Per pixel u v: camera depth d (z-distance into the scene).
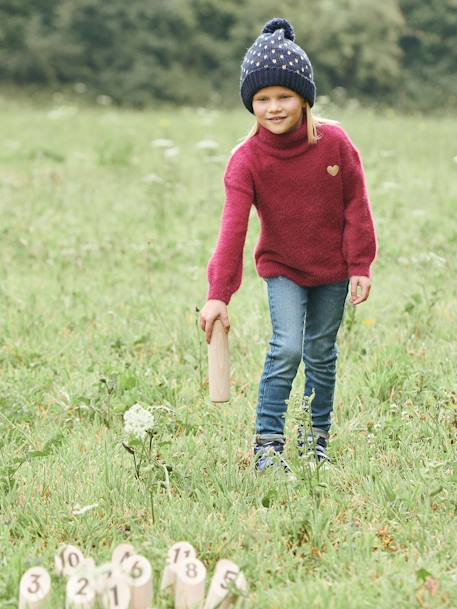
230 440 7.41
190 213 17.28
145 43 62.06
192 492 6.61
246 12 63.62
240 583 5.08
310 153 6.73
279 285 7.03
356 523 6.15
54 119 37.97
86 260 13.71
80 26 61.53
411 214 16.70
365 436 7.55
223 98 61.53
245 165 6.78
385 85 64.94
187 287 12.27
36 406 8.43
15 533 6.20
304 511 6.05
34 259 13.88
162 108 59.06
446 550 5.70
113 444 7.39
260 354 9.51
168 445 7.15
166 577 5.14
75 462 7.07
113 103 60.59
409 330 9.99
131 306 11.35
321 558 5.71
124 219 16.70
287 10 63.06
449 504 6.27
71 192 19.45
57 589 5.20
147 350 9.86
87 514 6.21
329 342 7.24
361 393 8.48
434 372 8.77
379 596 5.27
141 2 62.53
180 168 23.20
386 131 32.88
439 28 66.88
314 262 6.96
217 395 6.53
